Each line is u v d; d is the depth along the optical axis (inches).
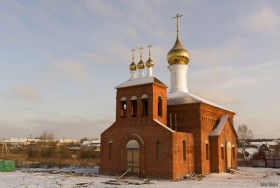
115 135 1558.8
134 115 1577.3
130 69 1728.6
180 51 1875.0
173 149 1360.7
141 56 1743.4
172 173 1336.1
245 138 4333.2
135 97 1535.4
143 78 1567.4
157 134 1412.4
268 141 6569.9
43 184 1215.6
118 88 1587.1
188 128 1572.3
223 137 1672.0
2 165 1829.5
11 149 4913.9
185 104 1592.0
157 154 1400.1
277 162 2329.0
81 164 2544.3
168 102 1662.2
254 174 1627.7
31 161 2938.0
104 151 1582.2
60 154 3981.3
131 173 1459.2
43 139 6835.6
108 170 1550.2
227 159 1692.9
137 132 1481.3
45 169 2032.5
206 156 1572.3
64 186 1150.3
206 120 1612.9
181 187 1091.3
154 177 1382.9
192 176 1438.2
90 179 1381.6
